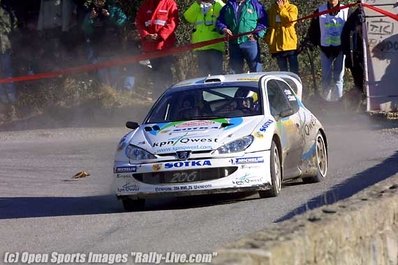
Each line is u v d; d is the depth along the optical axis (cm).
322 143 3594
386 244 2111
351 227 1917
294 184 3434
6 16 6103
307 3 6412
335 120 5284
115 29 6041
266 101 3234
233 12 5175
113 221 2848
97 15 6016
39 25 6169
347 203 2080
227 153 2945
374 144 4456
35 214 3103
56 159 4569
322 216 1903
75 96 5953
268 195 3061
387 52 5253
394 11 5225
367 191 2305
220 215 2806
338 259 1845
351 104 5466
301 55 6219
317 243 1753
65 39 6184
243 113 3189
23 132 5531
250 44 5191
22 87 6100
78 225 2812
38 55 6188
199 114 3216
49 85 6069
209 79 3406
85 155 4659
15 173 4194
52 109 5881
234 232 2503
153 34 5500
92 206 3234
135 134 3125
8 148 5016
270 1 6488
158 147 2989
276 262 1573
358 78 5434
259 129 3036
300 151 3331
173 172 2942
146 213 2973
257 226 2566
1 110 5938
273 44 5434
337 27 5406
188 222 2728
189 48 5266
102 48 6062
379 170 3647
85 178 3991
